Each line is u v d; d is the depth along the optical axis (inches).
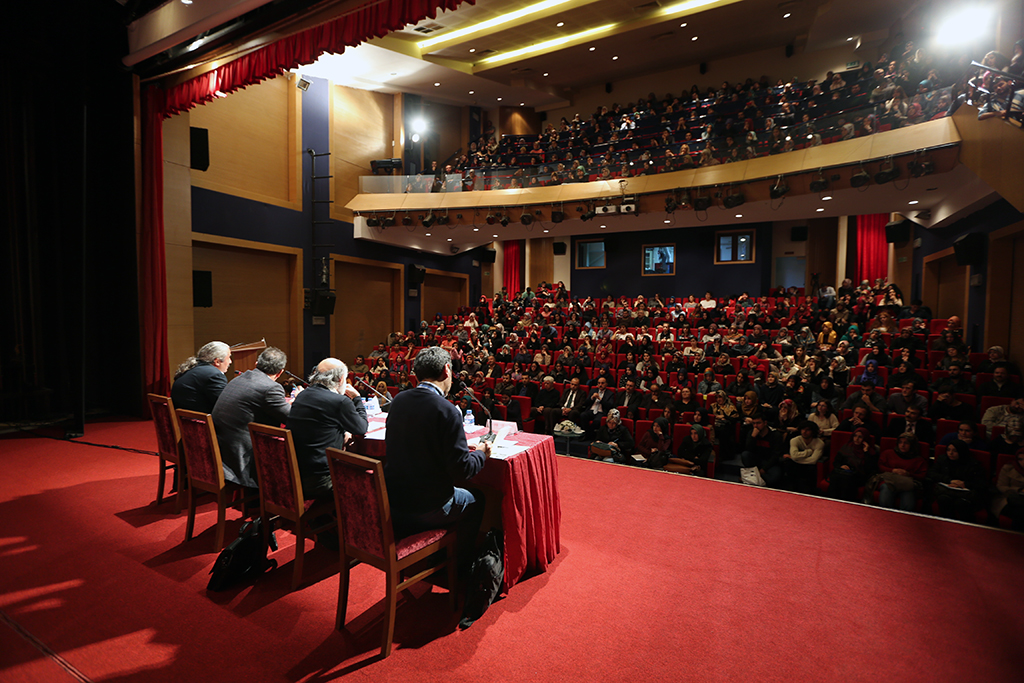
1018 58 212.1
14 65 259.1
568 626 97.0
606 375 335.3
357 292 494.9
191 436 127.5
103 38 283.1
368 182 482.3
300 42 212.2
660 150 405.7
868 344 317.7
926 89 305.7
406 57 468.4
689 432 247.6
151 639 90.7
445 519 99.0
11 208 257.9
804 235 564.7
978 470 176.2
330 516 125.3
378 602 104.1
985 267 314.0
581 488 176.9
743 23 472.7
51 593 105.0
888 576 118.0
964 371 261.6
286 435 106.5
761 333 369.4
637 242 625.6
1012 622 100.2
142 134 281.4
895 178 303.4
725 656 89.0
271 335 407.5
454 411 97.3
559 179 445.1
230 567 106.8
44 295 276.5
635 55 538.3
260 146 394.0
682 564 122.6
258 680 81.0
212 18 221.8
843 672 85.4
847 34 488.4
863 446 197.6
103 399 297.3
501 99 618.5
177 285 303.7
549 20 462.9
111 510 149.3
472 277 652.1
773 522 148.5
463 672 83.7
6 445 221.9
